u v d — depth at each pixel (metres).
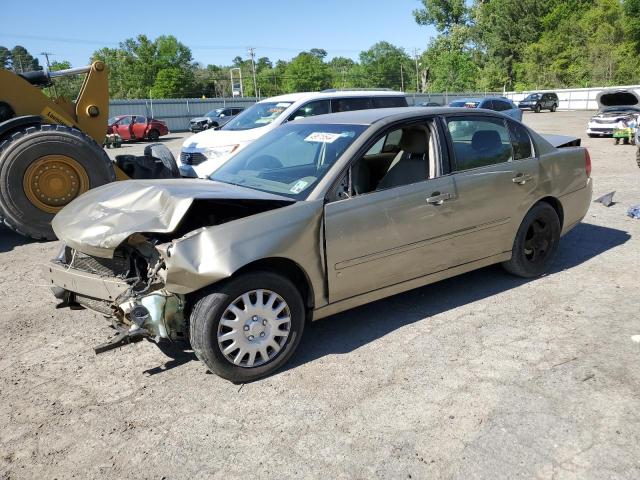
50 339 4.30
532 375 3.45
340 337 4.10
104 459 2.83
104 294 3.55
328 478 2.62
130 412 3.24
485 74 71.75
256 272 3.41
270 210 3.52
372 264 3.89
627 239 6.37
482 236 4.54
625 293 4.74
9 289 5.53
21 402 3.39
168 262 3.16
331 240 3.67
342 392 3.35
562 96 52.28
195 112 43.97
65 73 8.79
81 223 3.66
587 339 3.92
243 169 4.44
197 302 3.32
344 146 3.95
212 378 3.60
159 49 82.06
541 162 4.91
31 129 7.23
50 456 2.87
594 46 60.09
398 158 4.41
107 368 3.79
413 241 4.07
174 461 2.79
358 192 3.94
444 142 4.29
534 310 4.45
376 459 2.74
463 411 3.10
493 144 4.65
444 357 3.74
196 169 9.63
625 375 3.42
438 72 75.25
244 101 46.22
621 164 12.30
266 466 2.73
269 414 3.16
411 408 3.15
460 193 4.29
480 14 75.69
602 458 2.67
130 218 3.46
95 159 7.59
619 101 18.05
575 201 5.30
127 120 30.25
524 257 4.95
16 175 7.13
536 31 68.25
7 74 7.84
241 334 3.41
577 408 3.09
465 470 2.63
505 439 2.84
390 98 11.02
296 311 3.61
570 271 5.35
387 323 4.31
